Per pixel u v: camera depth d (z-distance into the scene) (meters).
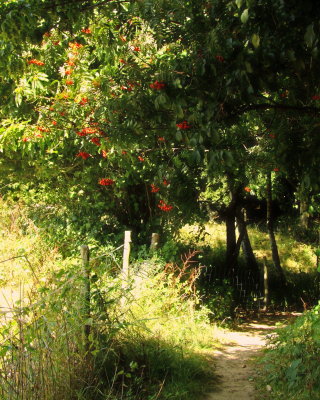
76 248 10.81
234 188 10.78
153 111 6.03
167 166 6.91
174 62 5.49
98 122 7.66
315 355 5.48
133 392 5.09
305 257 16.52
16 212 11.84
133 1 6.01
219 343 8.23
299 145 6.26
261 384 5.86
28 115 9.31
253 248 17.14
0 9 5.39
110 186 11.55
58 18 5.95
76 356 4.74
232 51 4.71
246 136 7.91
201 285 10.92
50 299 4.72
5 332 4.30
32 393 4.17
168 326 7.66
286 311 12.49
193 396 5.45
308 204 11.38
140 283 8.18
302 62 4.33
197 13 5.49
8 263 9.13
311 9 3.89
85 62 8.66
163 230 11.66
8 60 6.01
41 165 10.67
